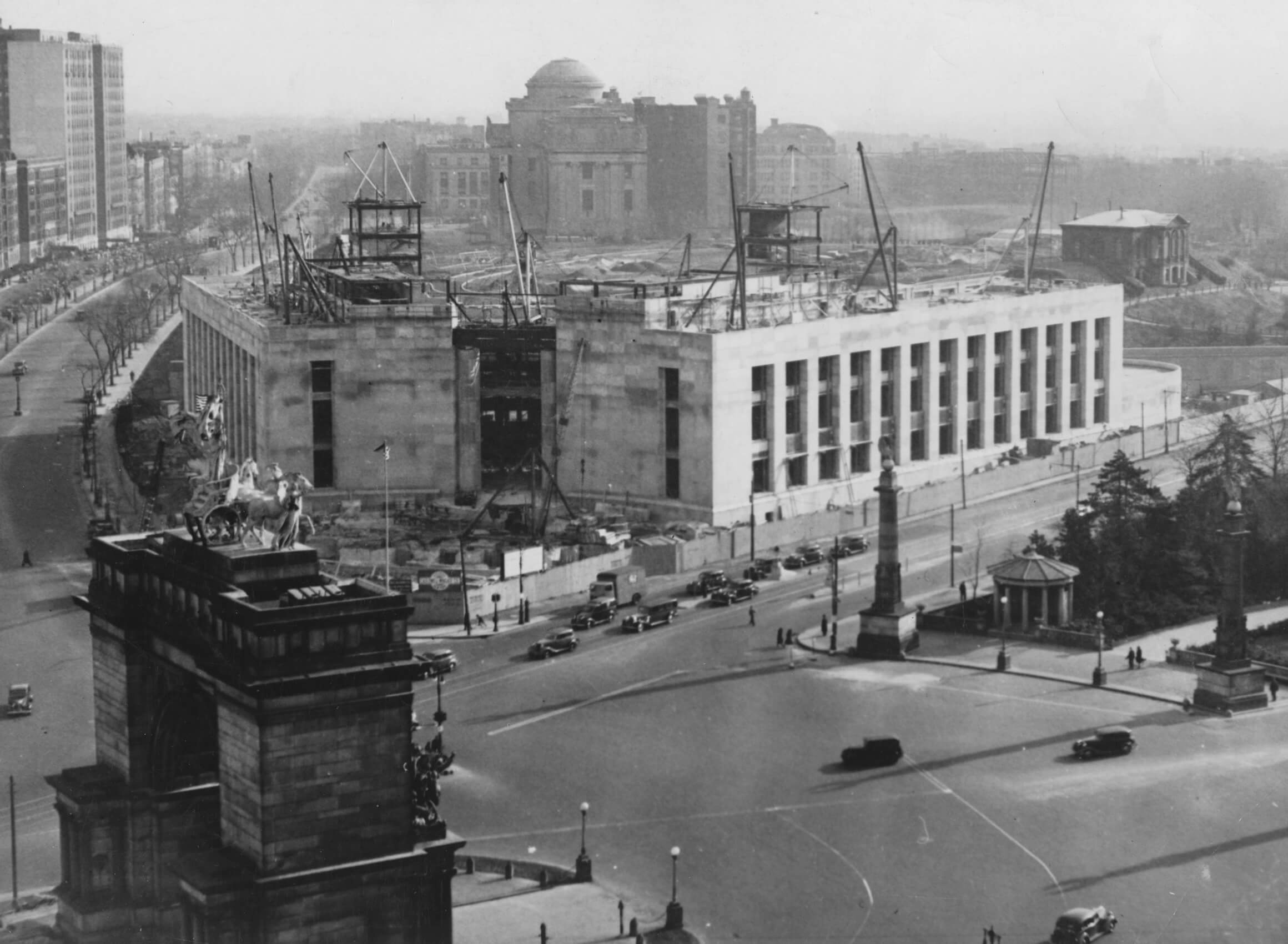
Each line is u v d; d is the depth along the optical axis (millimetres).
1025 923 182625
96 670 182500
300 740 151125
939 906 186625
